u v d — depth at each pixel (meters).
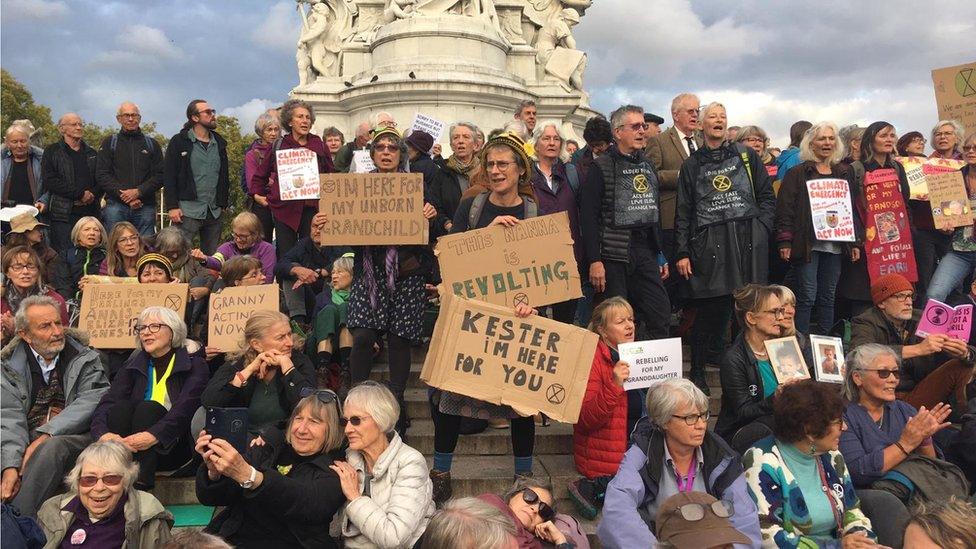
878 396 6.50
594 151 9.73
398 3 18.08
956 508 4.05
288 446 5.81
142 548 5.46
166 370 6.95
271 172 11.25
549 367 6.29
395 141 7.45
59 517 5.45
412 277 7.41
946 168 10.20
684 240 8.62
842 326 9.41
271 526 5.44
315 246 9.94
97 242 10.16
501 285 6.61
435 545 3.60
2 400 6.51
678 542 4.49
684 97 9.84
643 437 5.81
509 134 6.86
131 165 12.27
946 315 7.49
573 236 8.54
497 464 7.35
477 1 18.06
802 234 9.27
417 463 5.61
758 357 7.05
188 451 6.98
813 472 5.79
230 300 7.88
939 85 11.45
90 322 7.96
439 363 6.34
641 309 8.57
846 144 11.01
